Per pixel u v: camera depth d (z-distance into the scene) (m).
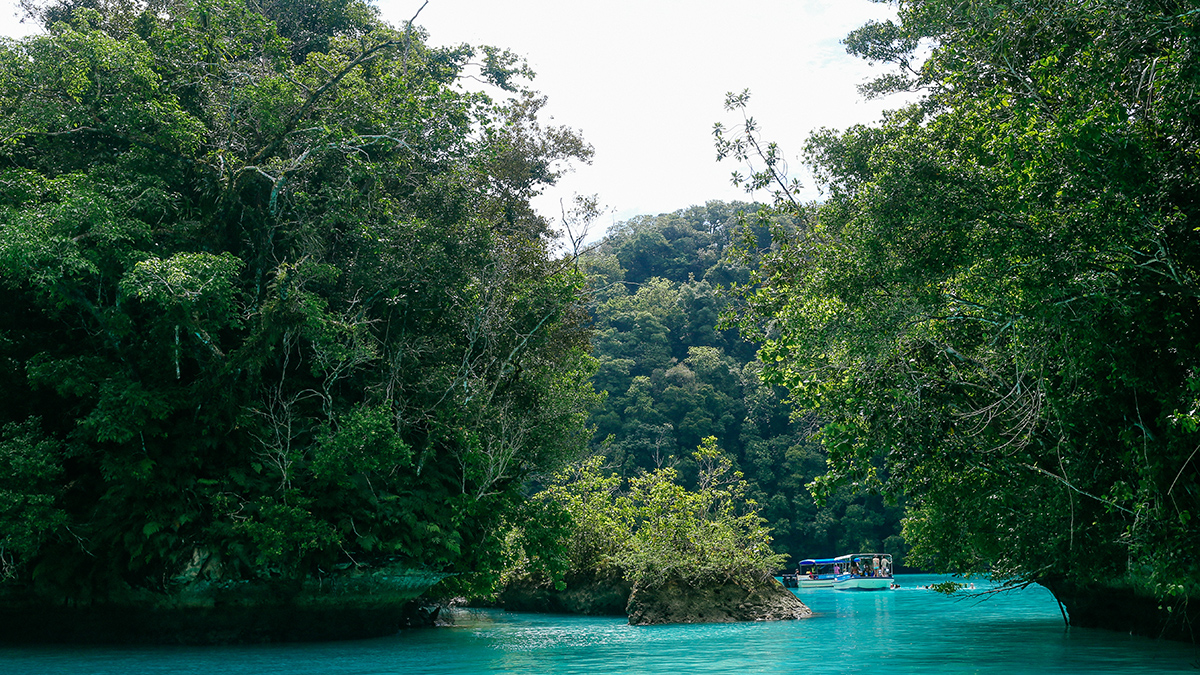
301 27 22.31
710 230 108.56
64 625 17.69
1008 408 12.37
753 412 72.00
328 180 18.94
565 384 24.78
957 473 14.76
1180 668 11.98
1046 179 10.14
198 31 17.61
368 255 18.25
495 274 20.06
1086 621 19.22
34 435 15.79
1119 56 9.88
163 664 13.77
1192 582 11.22
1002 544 15.41
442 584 22.95
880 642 16.75
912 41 16.92
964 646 15.63
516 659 14.64
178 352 15.91
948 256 11.59
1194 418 9.52
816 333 13.16
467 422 20.00
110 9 19.77
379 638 19.12
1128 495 11.29
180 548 16.28
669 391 72.56
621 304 86.88
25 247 13.53
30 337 17.36
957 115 12.23
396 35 20.33
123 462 15.79
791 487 66.62
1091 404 11.77
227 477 16.98
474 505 18.92
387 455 16.80
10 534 14.62
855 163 16.19
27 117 15.73
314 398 18.92
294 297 16.28
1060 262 10.03
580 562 29.27
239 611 17.12
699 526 26.14
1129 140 9.34
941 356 13.42
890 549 62.75
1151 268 9.80
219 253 17.78
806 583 48.78
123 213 15.45
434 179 19.47
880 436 13.41
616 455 67.94
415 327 20.16
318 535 16.36
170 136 16.45
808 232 16.53
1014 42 11.27
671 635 19.36
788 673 12.14
